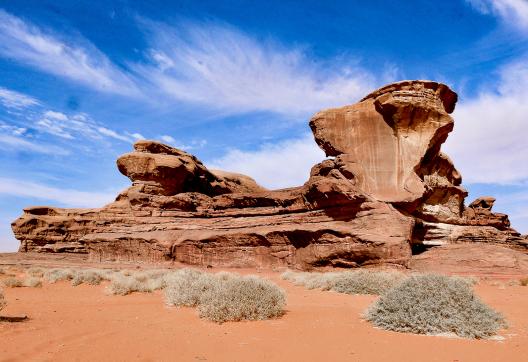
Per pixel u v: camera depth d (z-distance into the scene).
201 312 10.05
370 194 35.34
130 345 7.20
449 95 40.25
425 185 36.94
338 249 31.89
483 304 8.86
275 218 39.94
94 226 57.88
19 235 58.41
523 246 42.25
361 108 39.59
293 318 9.86
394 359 6.29
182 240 43.53
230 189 68.31
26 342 7.37
